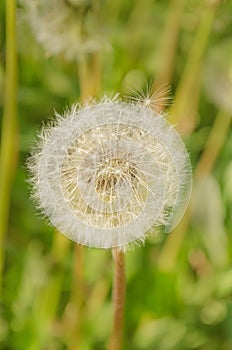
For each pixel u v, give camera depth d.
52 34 0.44
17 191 0.49
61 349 0.47
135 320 0.47
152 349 0.46
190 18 0.50
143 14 0.52
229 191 0.48
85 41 0.44
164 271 0.46
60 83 0.51
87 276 0.48
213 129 0.48
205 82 0.49
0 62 0.49
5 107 0.47
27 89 0.50
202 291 0.47
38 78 0.51
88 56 0.46
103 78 0.48
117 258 0.39
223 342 0.46
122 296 0.40
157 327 0.46
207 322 0.46
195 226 0.48
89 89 0.46
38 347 0.46
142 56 0.51
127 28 0.51
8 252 0.48
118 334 0.40
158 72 0.49
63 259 0.47
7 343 0.46
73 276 0.47
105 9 0.47
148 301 0.46
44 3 0.44
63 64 0.50
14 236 0.49
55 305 0.47
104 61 0.48
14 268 0.48
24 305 0.47
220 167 0.49
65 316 0.47
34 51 0.49
